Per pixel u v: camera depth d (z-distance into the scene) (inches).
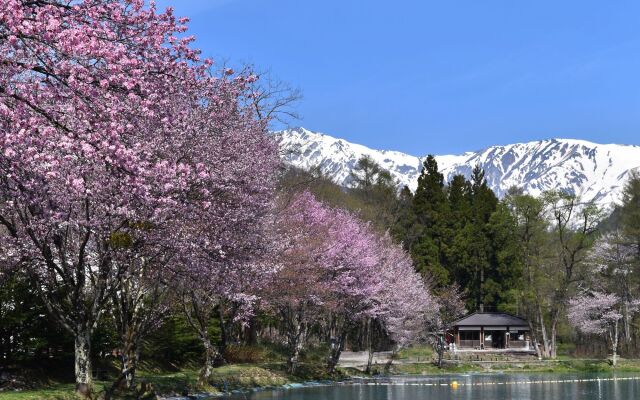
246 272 954.7
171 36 621.3
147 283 917.2
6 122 522.9
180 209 695.1
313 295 1501.0
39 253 756.0
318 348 2301.9
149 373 1273.4
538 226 3272.6
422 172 3799.2
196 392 1152.8
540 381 1973.4
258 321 1900.8
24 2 522.3
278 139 1170.6
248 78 922.7
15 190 598.2
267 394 1289.4
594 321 2903.5
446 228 3671.3
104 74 544.4
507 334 3383.4
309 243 1459.2
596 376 2255.2
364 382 1779.0
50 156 531.2
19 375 930.1
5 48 528.4
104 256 721.0
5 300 896.9
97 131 549.6
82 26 530.3
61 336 975.6
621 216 3344.0
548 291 3174.2
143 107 568.4
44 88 544.7
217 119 858.1
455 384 1752.0
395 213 3750.0
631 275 3063.5
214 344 1565.0
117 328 954.7
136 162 573.3
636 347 3009.4
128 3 593.6
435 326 2662.4
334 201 2588.6
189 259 756.0
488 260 3654.0
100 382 1003.9
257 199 937.5
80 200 657.6
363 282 1656.0
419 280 2488.9
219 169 813.9
